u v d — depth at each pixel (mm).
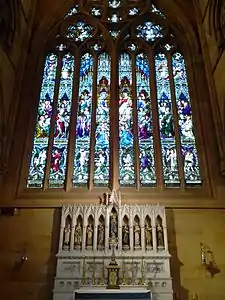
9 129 14312
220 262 12188
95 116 15734
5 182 13641
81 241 12242
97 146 15008
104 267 11656
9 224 12859
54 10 18375
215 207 13125
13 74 15258
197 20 17188
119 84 16750
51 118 15727
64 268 11727
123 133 15375
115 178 13938
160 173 14156
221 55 14344
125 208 12867
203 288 11781
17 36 15711
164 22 18375
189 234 12672
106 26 18438
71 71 17234
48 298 11641
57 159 14750
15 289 11820
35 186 14078
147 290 10562
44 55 17453
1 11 13820
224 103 14047
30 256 12320
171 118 15711
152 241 12172
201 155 14555
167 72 17078
